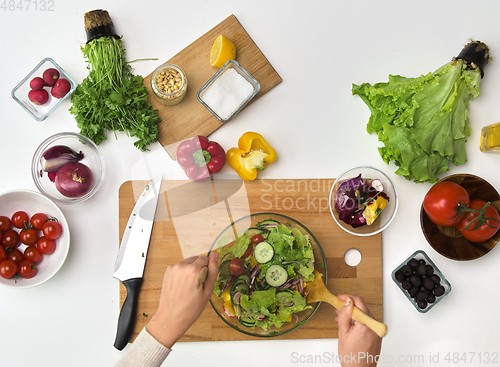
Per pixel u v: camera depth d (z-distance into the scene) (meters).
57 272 1.00
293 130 1.02
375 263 0.98
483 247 0.96
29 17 1.02
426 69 1.02
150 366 0.80
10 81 1.02
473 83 0.95
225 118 0.98
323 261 0.95
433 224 0.98
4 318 0.99
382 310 0.99
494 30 1.02
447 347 0.99
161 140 1.00
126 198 0.99
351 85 1.02
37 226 0.97
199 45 1.01
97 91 0.96
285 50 1.02
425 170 0.96
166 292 0.81
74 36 1.02
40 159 0.98
